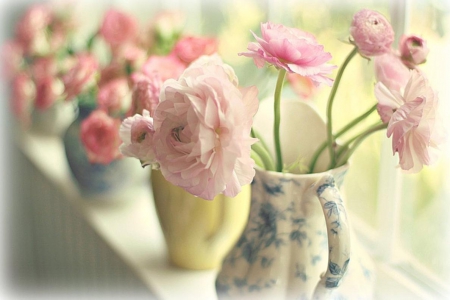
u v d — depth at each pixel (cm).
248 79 116
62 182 127
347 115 97
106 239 102
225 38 121
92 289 149
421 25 84
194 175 60
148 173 115
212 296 87
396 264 93
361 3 93
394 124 62
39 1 154
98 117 103
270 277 73
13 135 176
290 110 82
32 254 191
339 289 72
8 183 184
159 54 104
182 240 89
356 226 99
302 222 72
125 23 105
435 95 64
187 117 60
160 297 87
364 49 69
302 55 64
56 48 138
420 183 89
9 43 166
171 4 134
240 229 88
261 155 73
